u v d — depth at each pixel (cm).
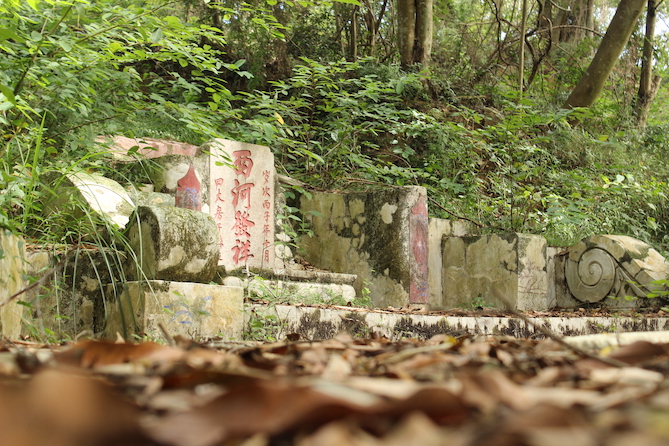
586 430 55
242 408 65
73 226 407
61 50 452
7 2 395
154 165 569
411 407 66
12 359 118
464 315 523
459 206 823
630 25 1083
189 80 982
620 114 1217
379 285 654
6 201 343
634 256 718
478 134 827
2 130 443
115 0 605
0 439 54
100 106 619
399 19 1055
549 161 985
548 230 808
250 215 620
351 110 827
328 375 107
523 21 1077
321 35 1128
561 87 1305
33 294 367
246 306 414
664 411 65
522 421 57
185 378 87
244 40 1000
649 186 870
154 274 361
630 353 139
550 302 780
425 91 1038
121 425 58
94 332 378
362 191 755
